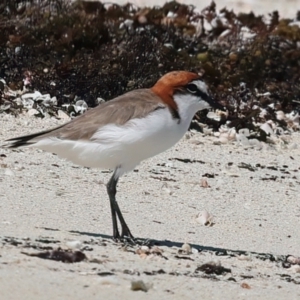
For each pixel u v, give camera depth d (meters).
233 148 16.77
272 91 19.86
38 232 10.66
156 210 12.70
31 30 19.36
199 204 13.27
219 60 20.33
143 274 9.69
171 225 12.14
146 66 18.61
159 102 11.15
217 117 18.17
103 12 21.67
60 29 19.44
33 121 16.34
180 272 9.98
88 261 9.80
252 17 23.12
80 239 10.68
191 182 14.26
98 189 13.12
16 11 20.27
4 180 12.84
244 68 20.02
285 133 18.33
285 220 13.08
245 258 10.97
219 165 15.49
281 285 10.07
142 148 11.02
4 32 19.14
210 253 11.04
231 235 12.05
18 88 17.91
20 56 18.64
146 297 9.02
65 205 12.16
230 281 9.96
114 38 19.72
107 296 8.86
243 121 17.89
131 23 20.95
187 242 11.45
